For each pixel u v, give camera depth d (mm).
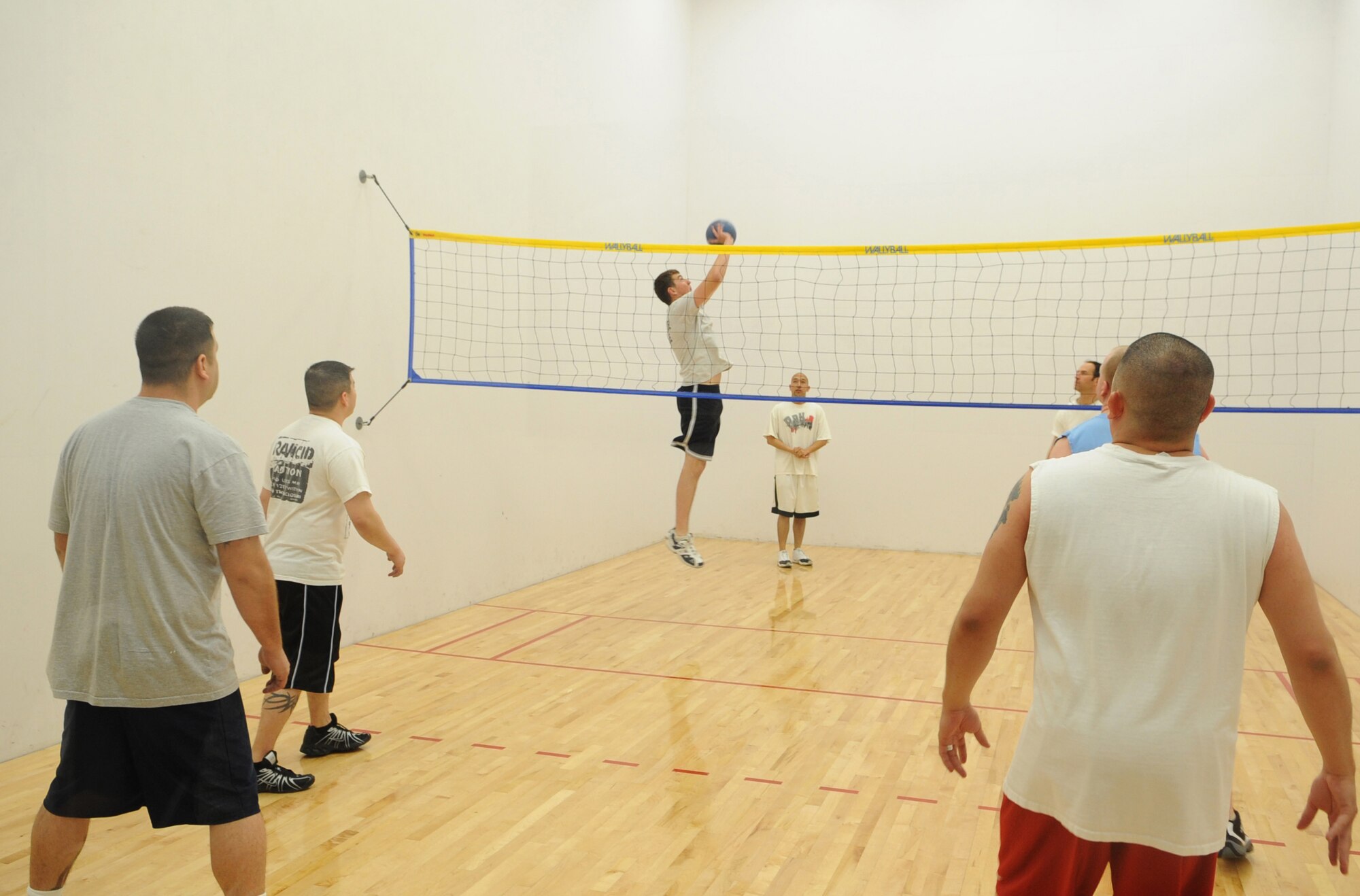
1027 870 1540
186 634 1958
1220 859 2664
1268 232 4086
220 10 4164
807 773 3270
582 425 7355
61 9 3482
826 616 5836
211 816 1986
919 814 2928
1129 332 7820
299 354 4656
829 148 8500
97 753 1980
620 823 2852
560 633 5355
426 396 5609
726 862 2604
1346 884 2508
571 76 6980
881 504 8562
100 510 1968
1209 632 1418
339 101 4863
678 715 3895
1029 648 5098
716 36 8766
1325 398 7340
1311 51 7465
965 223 8188
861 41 8430
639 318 7801
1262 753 3518
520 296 6434
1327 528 7094
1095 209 7914
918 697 4172
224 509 1983
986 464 8258
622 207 7715
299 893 2422
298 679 3203
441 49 5625
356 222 5008
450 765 3326
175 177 3967
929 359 8203
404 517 5441
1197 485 1462
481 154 6023
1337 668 1410
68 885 2473
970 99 8188
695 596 6473
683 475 5289
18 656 3391
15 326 3352
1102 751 1421
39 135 3414
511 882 2486
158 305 3898
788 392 8430
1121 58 7863
